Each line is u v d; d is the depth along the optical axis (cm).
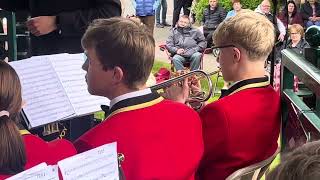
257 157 221
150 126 184
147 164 181
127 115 185
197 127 199
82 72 229
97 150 152
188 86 257
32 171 137
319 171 92
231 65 227
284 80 242
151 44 192
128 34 189
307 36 223
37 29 286
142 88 192
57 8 289
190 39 751
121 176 163
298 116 217
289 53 240
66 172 145
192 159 193
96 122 294
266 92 226
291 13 780
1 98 156
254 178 219
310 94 236
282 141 236
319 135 189
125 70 188
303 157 95
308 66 215
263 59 227
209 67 734
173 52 749
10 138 150
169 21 1231
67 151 172
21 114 208
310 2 805
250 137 218
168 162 185
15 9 313
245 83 224
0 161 149
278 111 231
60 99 218
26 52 360
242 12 233
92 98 226
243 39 223
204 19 934
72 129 282
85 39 193
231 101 220
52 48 298
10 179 134
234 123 215
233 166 217
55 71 223
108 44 188
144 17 975
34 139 167
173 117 190
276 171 98
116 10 288
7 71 158
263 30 223
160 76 401
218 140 216
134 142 181
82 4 287
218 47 230
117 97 190
